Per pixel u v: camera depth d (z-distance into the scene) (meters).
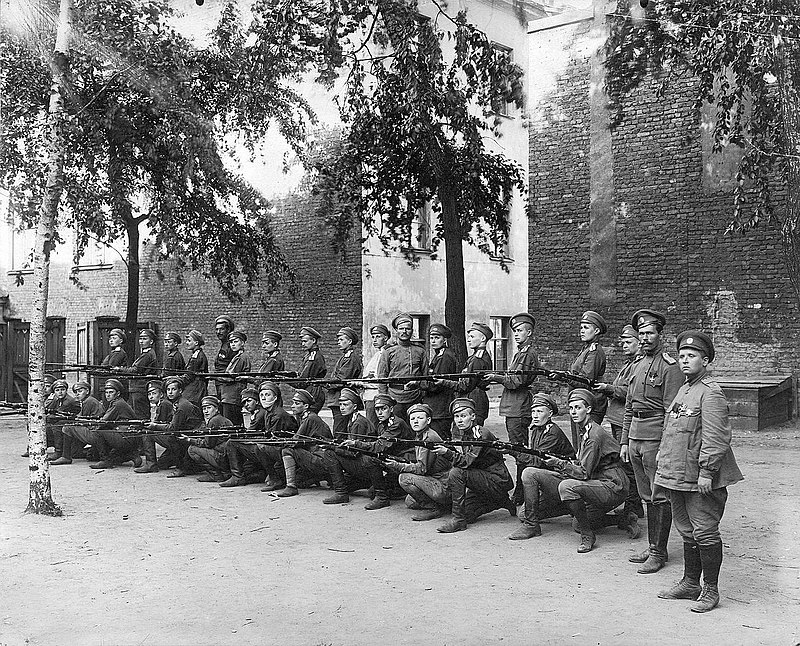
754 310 11.49
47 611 4.71
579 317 12.85
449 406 8.25
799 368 11.27
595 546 6.07
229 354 11.09
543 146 13.10
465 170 12.36
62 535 6.56
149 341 11.19
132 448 10.09
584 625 4.36
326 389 9.53
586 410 6.09
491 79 12.11
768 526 6.43
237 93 13.29
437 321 14.87
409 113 11.85
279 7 12.71
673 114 11.95
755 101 10.16
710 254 11.76
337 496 7.86
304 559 5.79
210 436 9.04
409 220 13.19
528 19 13.06
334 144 13.20
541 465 6.46
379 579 5.27
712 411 4.64
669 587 5.03
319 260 13.61
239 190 13.76
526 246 17.84
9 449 11.45
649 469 5.58
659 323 5.75
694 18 10.52
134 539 6.41
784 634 4.19
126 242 15.02
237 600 4.86
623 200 12.48
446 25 12.35
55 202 8.23
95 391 14.45
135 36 12.64
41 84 11.71
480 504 6.89
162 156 13.33
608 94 12.36
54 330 15.73
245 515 7.30
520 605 4.71
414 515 7.11
